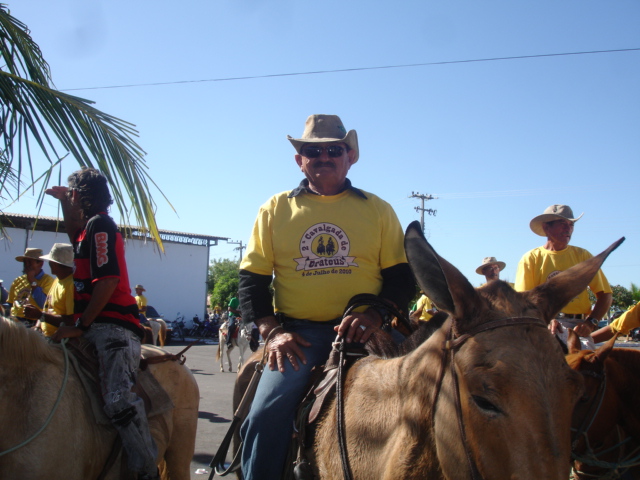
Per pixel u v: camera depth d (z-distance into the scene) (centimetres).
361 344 252
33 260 690
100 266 311
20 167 400
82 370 310
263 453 245
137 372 346
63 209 345
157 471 321
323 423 231
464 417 164
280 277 290
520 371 155
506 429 152
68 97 421
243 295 289
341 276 280
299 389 251
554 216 439
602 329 393
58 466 281
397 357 221
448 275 175
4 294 1083
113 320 322
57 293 530
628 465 297
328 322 281
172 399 372
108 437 310
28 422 279
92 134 423
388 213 298
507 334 164
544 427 149
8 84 395
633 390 315
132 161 440
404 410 193
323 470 224
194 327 3366
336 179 295
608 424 309
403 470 185
